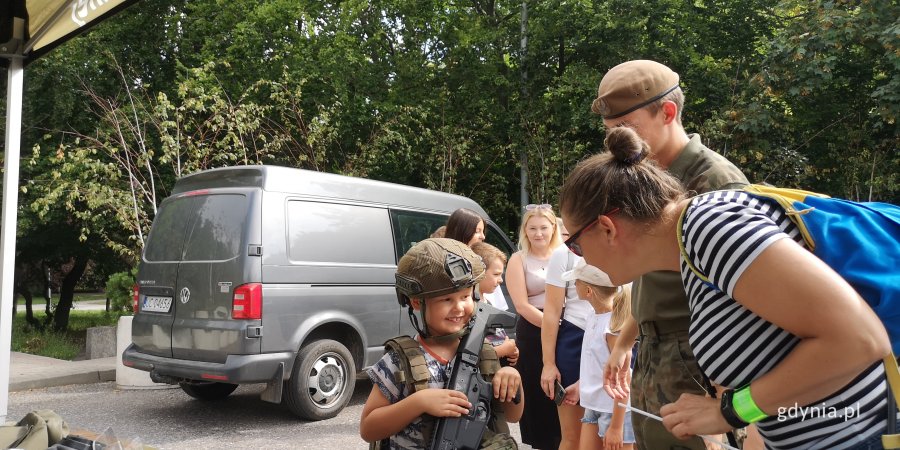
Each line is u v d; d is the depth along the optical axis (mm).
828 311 1408
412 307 2328
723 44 16375
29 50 4234
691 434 1754
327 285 6594
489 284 4133
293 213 6465
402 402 2158
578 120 14758
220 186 6605
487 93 16469
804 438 1637
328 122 13531
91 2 3822
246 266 6102
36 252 15891
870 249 1521
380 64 16875
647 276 2691
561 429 3951
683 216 1647
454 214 4363
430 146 15703
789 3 14102
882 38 13047
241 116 11305
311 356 6422
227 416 6781
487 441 2195
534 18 16297
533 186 15664
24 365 9164
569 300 3900
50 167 13914
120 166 12141
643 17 15266
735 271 1509
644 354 2768
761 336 1580
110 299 13047
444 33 16922
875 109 14055
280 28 16328
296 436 6027
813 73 13570
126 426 6410
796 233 1584
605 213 1756
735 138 14625
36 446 2398
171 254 6691
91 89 13805
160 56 16359
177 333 6465
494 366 2295
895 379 1516
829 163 15992
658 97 2707
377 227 7180
